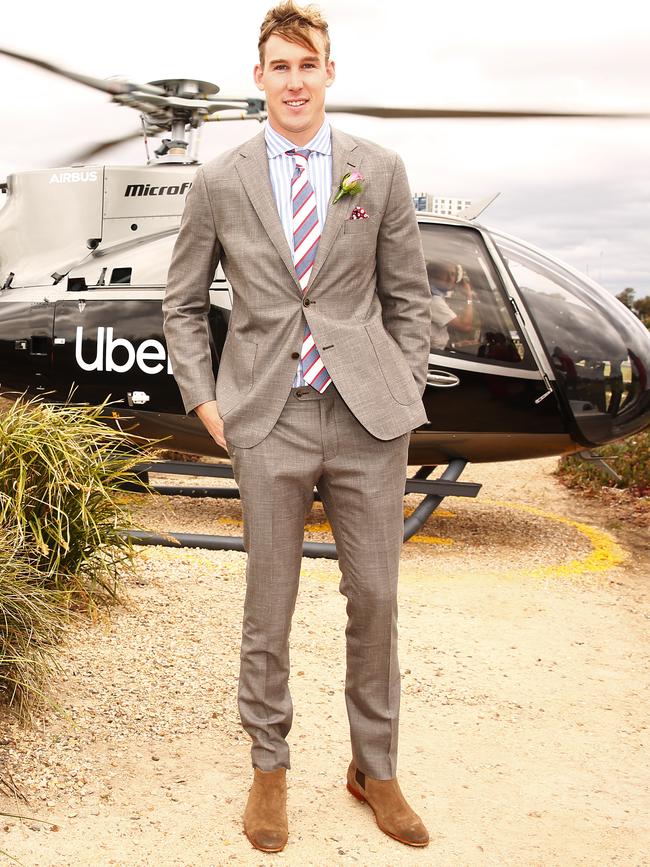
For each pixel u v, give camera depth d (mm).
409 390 2512
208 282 2621
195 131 6609
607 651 4309
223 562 5277
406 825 2590
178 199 6539
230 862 2447
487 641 4348
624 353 5945
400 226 2508
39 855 2408
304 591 4840
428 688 3730
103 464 4141
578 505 8148
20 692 3104
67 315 6289
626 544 6629
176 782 2842
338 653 3996
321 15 2432
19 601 3236
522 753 3223
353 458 2480
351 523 2523
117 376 6191
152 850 2477
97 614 3949
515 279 5879
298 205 2449
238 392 2496
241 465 2492
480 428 5895
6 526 3725
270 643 2529
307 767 3008
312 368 2449
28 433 3982
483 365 5777
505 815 2797
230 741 3125
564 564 5879
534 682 3875
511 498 8422
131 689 3404
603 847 2646
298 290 2441
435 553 6016
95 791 2750
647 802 2926
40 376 6363
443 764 3107
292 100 2416
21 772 2785
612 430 5992
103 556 4461
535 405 5832
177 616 4176
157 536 5574
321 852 2521
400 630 4414
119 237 6664
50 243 6832
